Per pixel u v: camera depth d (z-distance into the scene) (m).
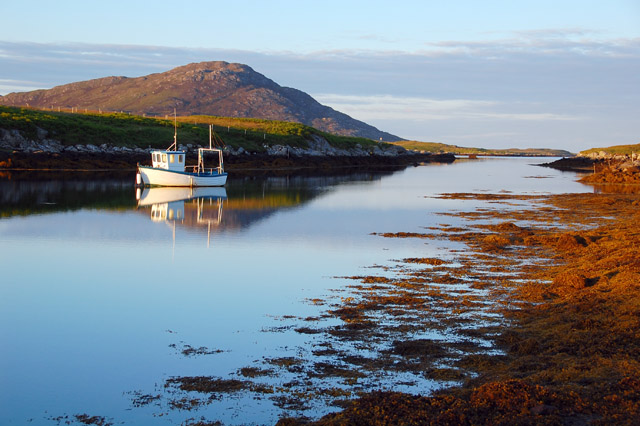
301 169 121.38
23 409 12.23
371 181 86.31
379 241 32.56
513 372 12.78
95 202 51.50
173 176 68.81
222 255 28.58
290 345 15.69
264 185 75.31
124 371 14.12
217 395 12.67
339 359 14.52
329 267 25.73
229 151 126.94
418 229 37.22
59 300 20.50
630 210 48.28
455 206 51.62
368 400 11.09
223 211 46.56
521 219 42.62
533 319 17.20
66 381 13.59
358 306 19.25
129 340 16.34
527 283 22.06
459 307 18.91
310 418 11.47
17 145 99.12
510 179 97.69
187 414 11.86
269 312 18.91
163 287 22.30
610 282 19.94
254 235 34.62
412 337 16.02
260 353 15.14
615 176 90.50
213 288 22.11
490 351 14.76
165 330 17.19
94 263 26.66
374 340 15.91
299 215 44.38
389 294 20.94
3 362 14.75
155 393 12.87
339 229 37.06
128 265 26.23
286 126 178.75
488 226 38.25
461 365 13.82
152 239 33.12
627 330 14.67
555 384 11.70
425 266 25.81
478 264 26.06
